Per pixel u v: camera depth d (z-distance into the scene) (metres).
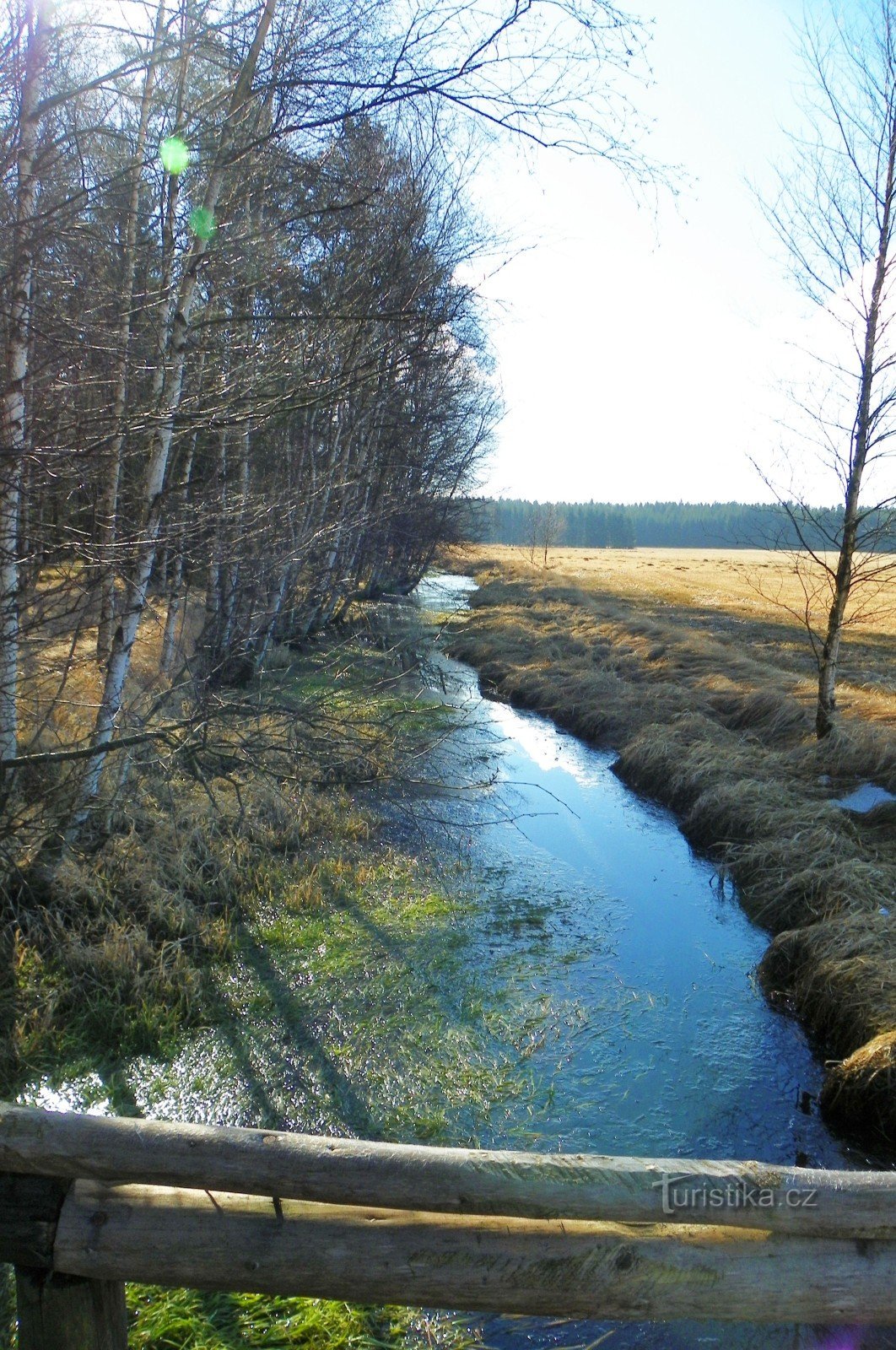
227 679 8.27
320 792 9.67
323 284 6.39
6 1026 5.23
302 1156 2.11
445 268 6.87
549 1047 5.73
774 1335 3.57
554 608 27.66
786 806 9.49
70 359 4.55
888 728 11.18
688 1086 5.39
